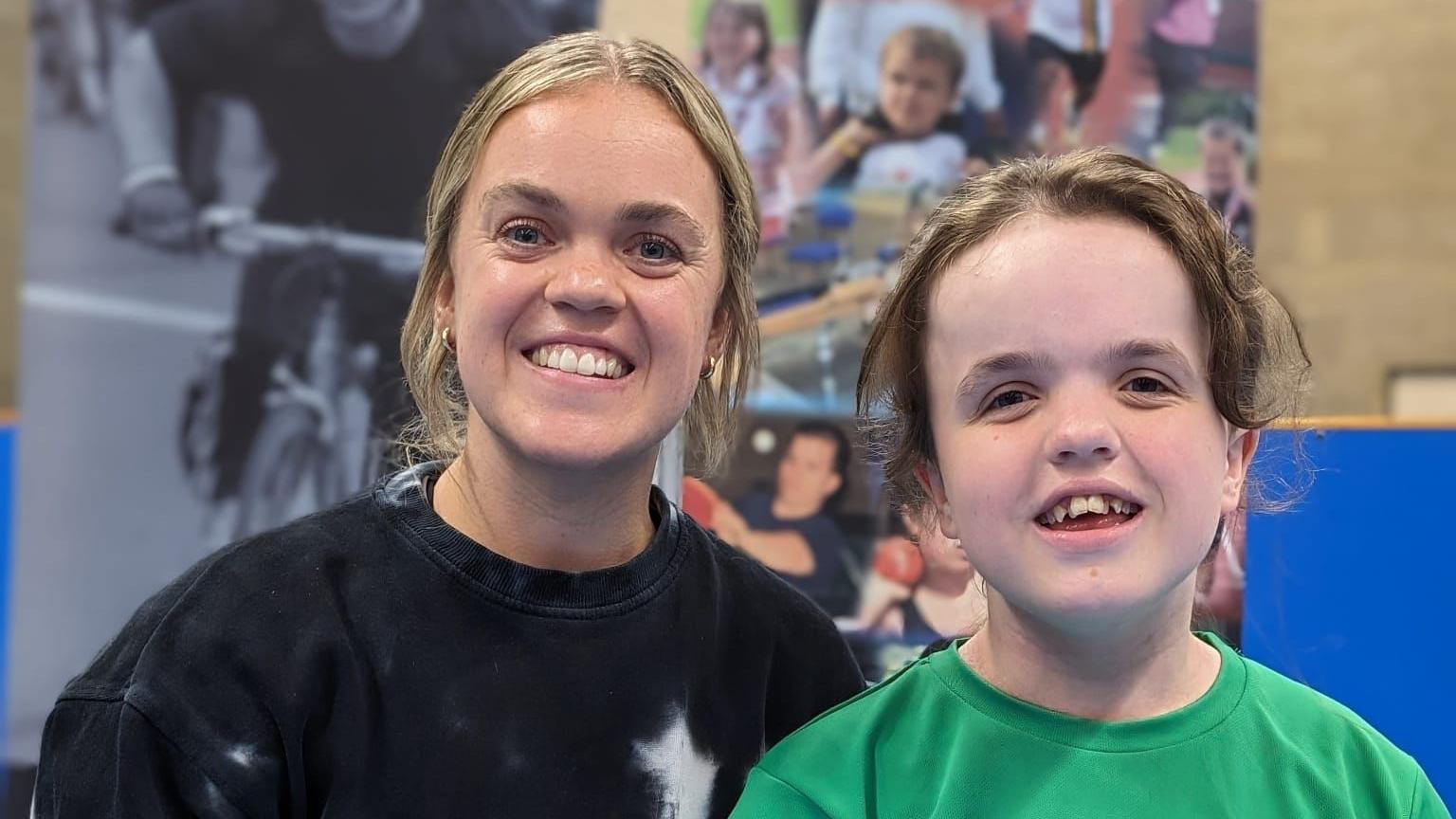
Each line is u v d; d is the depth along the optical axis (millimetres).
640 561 1095
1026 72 2139
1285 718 1054
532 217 1033
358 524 1089
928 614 1952
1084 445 937
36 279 1965
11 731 1950
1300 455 1238
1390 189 4027
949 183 2113
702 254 1067
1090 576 950
